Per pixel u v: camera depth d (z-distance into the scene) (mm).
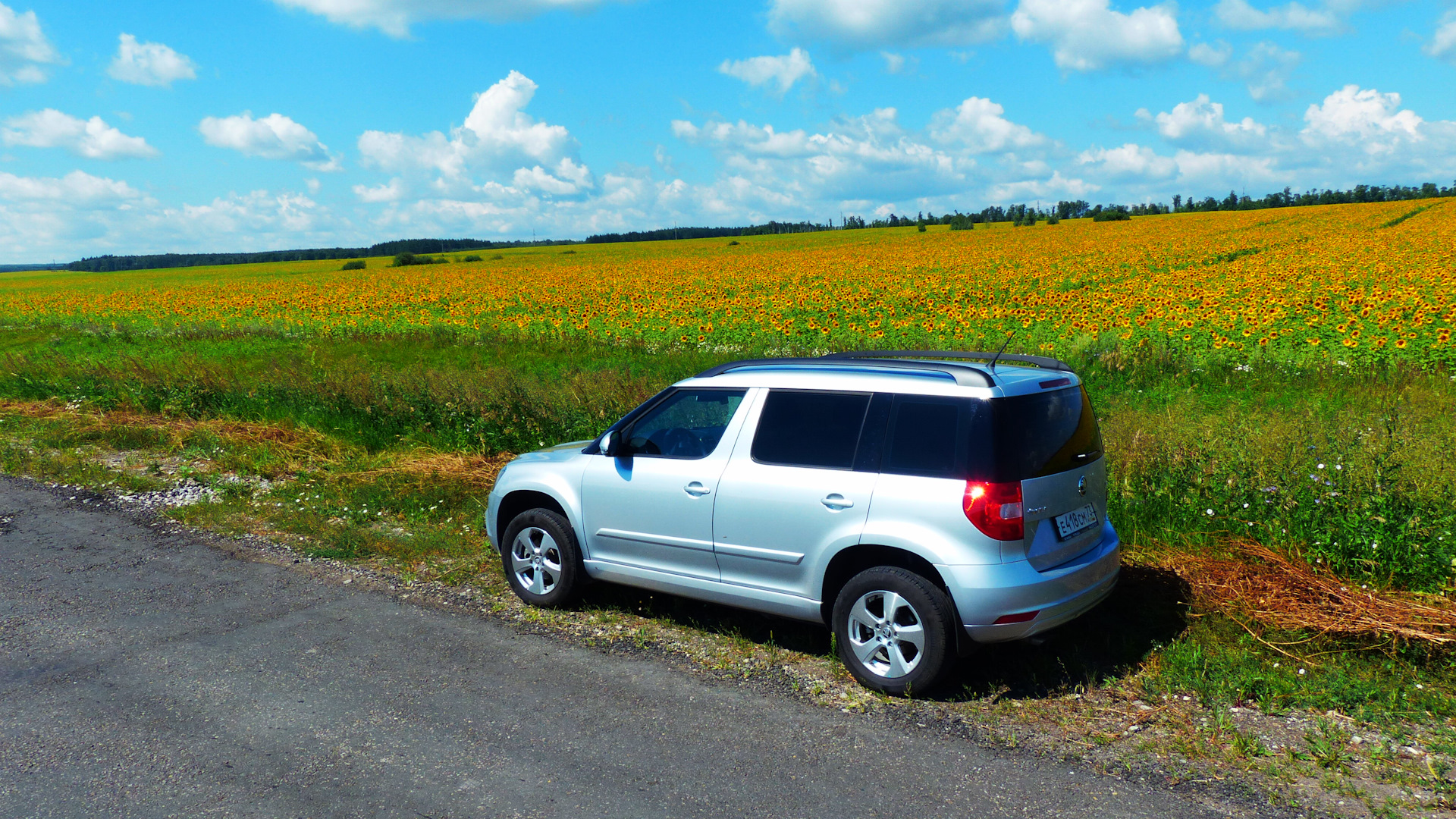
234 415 12609
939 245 63812
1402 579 4770
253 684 4199
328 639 4793
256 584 5746
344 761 3467
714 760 3443
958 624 3857
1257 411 8617
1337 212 77125
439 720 3822
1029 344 15484
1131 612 4789
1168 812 3012
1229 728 3592
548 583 5332
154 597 5512
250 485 8586
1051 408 4176
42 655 4590
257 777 3342
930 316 21547
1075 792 3156
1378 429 6539
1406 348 12367
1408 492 5145
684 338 18188
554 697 4051
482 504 7535
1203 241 47438
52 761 3479
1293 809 3020
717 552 4574
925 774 3312
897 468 4031
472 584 5719
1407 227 50094
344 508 7578
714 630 4898
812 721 3785
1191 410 8984
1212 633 4477
